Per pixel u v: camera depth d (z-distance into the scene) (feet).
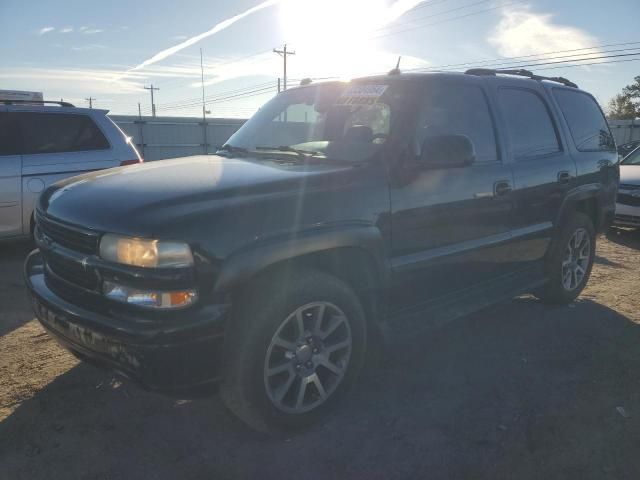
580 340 13.55
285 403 9.25
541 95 14.88
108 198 8.90
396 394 10.80
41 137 20.66
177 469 8.46
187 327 7.77
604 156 16.96
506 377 11.55
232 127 96.37
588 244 16.39
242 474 8.38
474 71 13.62
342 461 8.72
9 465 8.46
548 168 14.14
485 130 12.62
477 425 9.74
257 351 8.46
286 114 12.87
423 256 10.85
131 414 9.96
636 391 10.98
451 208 11.26
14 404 10.18
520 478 8.36
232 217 8.21
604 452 8.99
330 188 9.39
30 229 20.56
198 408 10.21
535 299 16.72
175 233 7.77
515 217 13.19
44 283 9.70
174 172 10.13
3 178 19.57
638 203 25.62
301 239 8.66
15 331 13.71
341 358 9.84
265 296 8.59
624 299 16.80
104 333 8.01
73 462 8.57
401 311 11.06
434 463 8.68
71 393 10.63
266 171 9.84
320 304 9.23
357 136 10.82
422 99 11.14
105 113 22.63
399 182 10.25
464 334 13.91
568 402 10.55
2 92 36.01
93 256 8.38
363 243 9.55
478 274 12.53
